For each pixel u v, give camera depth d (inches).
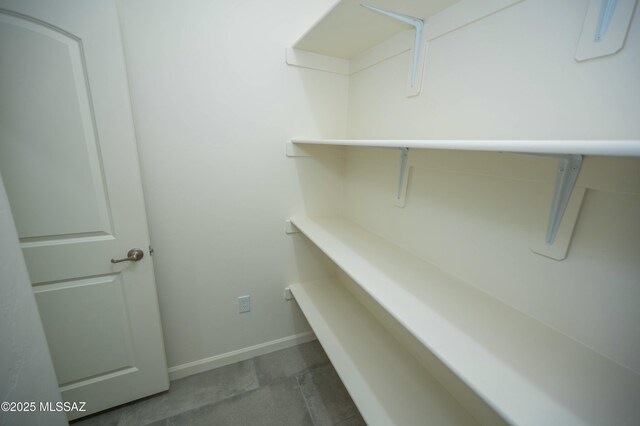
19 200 43.1
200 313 65.2
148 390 59.9
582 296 27.3
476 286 38.2
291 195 67.3
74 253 48.1
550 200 28.7
